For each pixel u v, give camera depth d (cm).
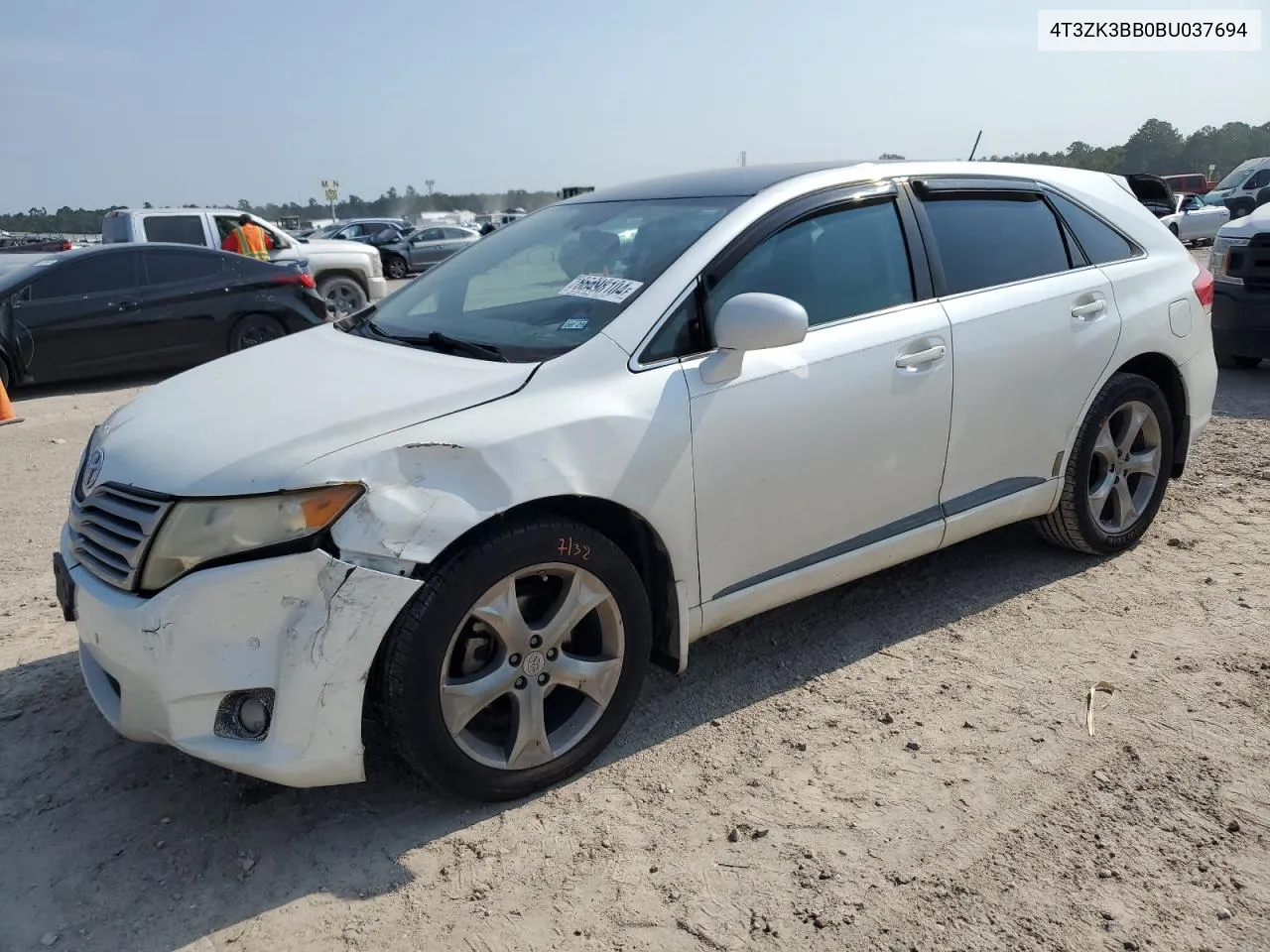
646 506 285
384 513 244
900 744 303
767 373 307
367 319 371
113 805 288
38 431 788
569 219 379
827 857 254
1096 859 249
